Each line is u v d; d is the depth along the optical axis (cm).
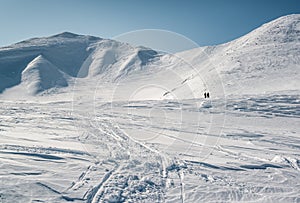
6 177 689
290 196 730
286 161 1084
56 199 596
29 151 970
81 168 823
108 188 681
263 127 2012
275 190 769
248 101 3028
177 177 817
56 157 919
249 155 1167
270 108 2747
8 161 834
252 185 799
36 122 1764
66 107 2914
